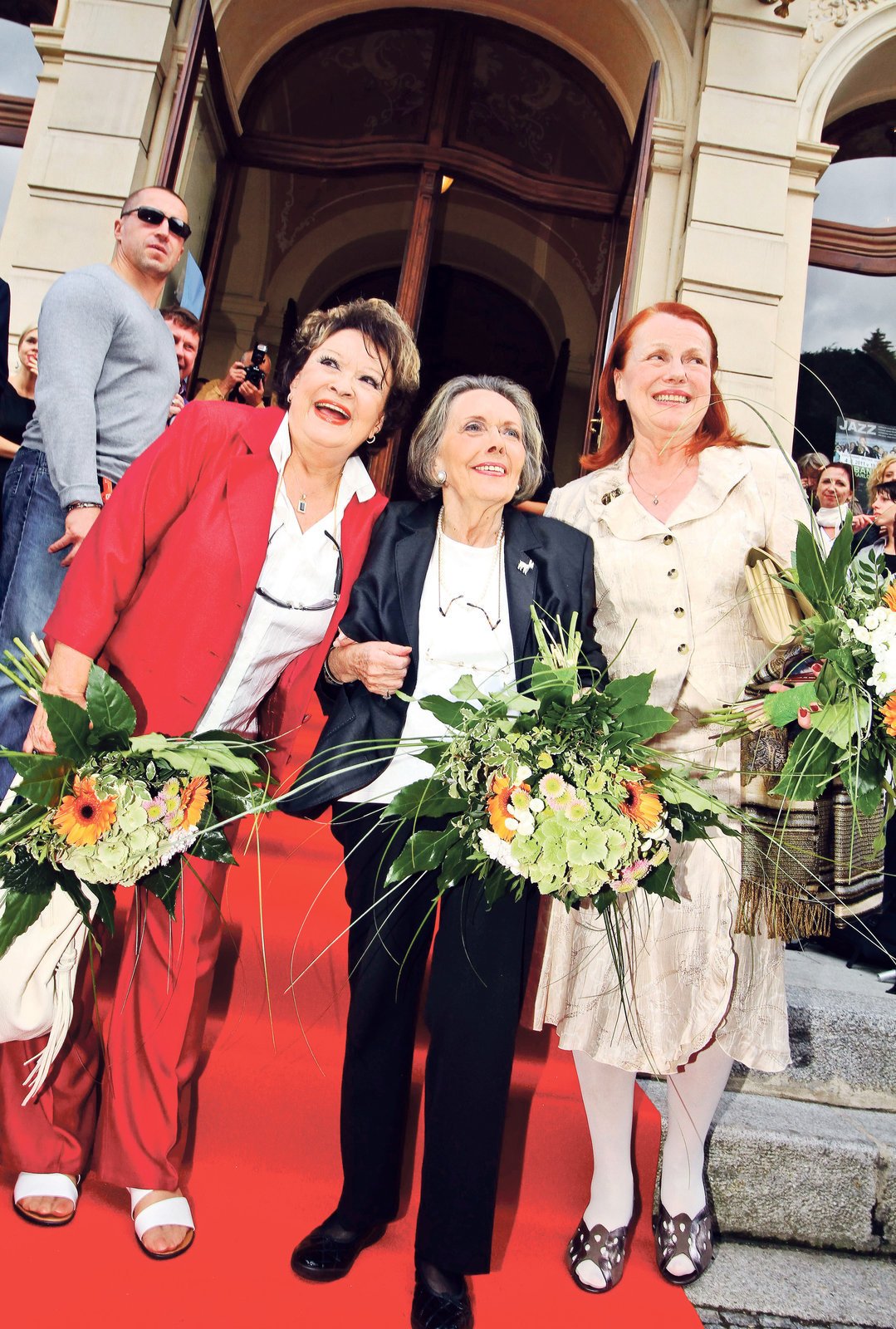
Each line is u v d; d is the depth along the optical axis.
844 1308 1.83
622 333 1.91
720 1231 2.04
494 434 1.70
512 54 6.21
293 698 1.85
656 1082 2.17
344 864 1.74
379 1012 1.63
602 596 1.80
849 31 5.42
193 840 1.48
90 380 2.34
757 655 1.77
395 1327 1.53
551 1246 1.80
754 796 1.72
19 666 1.67
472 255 7.20
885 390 5.57
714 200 5.15
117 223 2.68
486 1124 1.52
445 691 1.66
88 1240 1.64
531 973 2.03
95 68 5.08
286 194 6.56
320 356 1.69
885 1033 2.35
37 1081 1.58
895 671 1.36
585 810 1.34
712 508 1.78
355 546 1.78
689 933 1.67
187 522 1.66
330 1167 1.89
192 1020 1.72
